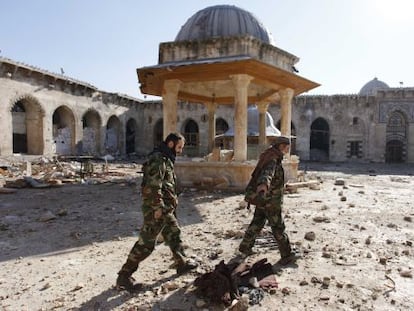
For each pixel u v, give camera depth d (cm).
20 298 357
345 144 3925
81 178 1609
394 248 527
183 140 415
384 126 3841
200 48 1188
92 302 344
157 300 347
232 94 1608
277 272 422
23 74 2641
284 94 1299
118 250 522
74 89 3194
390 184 1608
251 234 472
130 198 1045
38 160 2662
